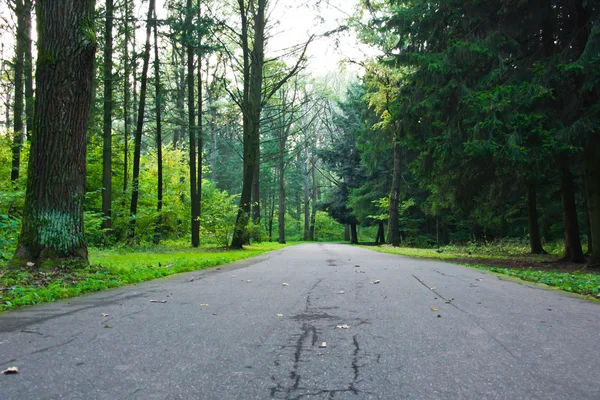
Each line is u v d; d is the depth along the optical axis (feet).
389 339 13.21
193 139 73.92
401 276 31.63
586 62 37.14
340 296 21.74
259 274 32.83
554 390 9.10
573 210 51.42
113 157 79.71
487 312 17.74
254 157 71.67
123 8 62.49
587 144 41.93
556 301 20.94
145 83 66.54
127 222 66.80
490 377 9.86
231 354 11.53
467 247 91.04
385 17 55.42
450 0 47.42
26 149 62.64
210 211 72.43
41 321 15.56
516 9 45.21
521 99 40.14
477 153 41.39
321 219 238.89
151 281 28.19
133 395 8.67
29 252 27.02
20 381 9.37
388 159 126.00
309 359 11.13
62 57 27.91
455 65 45.75
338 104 159.22
